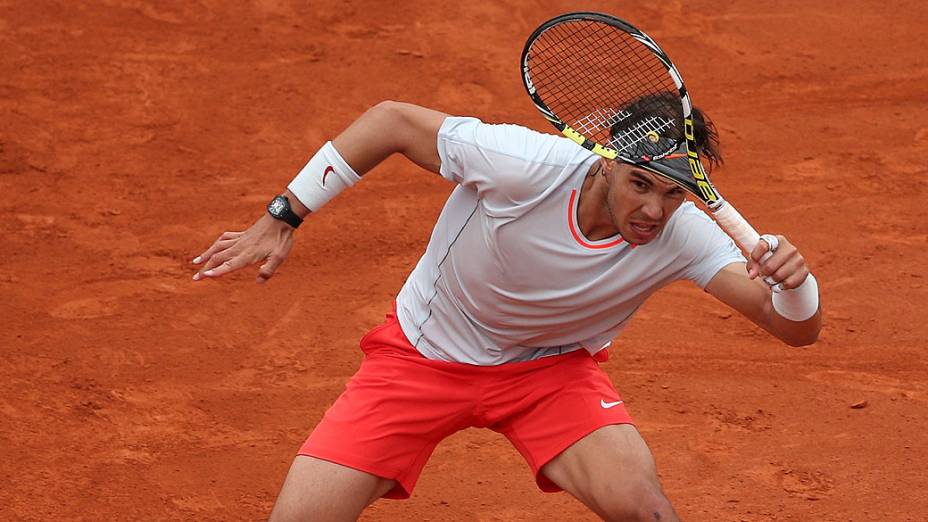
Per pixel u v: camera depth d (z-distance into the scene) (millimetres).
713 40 48469
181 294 29734
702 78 45562
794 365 26516
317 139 39875
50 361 26062
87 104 40906
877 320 28781
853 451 22844
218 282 30391
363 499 15781
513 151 14578
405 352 16172
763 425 23859
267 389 25250
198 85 42562
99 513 20625
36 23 46062
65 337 27266
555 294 15102
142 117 40375
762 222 34438
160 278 30656
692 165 13367
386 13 48562
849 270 31531
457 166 15000
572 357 16109
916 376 26094
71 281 30344
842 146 39938
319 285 30422
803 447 23000
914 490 21500
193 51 44906
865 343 27656
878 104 43438
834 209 35438
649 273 14977
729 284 14922
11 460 22172
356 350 27125
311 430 23656
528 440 15977
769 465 22344
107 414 24000
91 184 36094
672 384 25516
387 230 33812
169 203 35219
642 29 49156
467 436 23516
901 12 51094
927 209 35562
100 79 42500
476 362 15906
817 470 22188
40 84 41906
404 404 15922
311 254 32219
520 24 48531
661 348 27234
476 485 21688
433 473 22078
